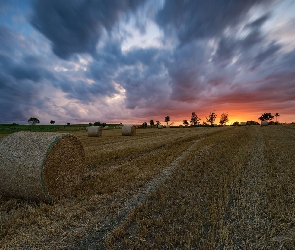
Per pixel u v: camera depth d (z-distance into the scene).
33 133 6.95
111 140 21.81
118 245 4.10
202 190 7.02
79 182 7.77
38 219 4.93
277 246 4.06
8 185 6.25
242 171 9.21
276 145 16.94
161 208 5.52
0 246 4.02
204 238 4.32
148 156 12.58
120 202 6.04
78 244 4.15
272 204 5.80
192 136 26.66
